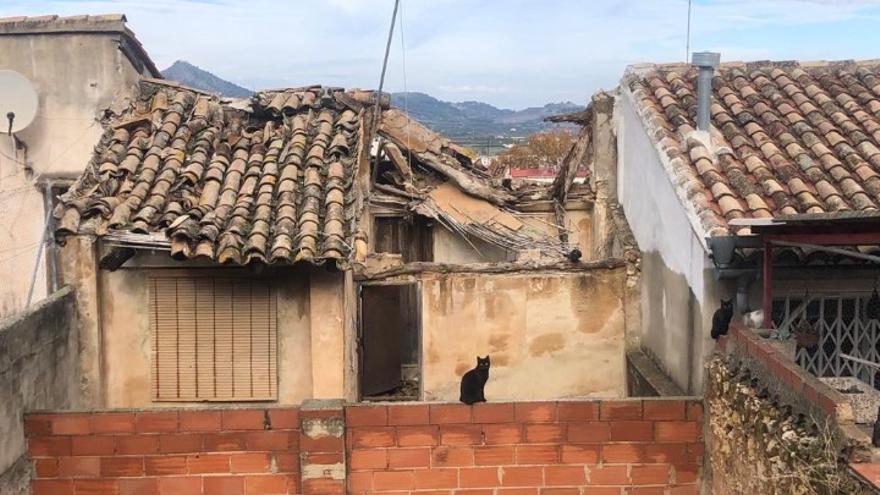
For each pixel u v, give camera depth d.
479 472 6.25
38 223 11.86
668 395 7.12
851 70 9.23
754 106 8.38
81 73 11.85
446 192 12.00
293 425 6.19
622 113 9.99
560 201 12.07
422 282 9.39
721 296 6.40
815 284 6.41
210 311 7.68
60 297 6.99
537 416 6.23
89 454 6.21
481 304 9.43
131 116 9.09
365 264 8.46
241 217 7.32
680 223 7.20
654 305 8.36
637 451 6.32
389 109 10.93
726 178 7.07
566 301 9.41
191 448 6.21
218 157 8.41
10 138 11.74
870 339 6.49
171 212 7.31
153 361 7.72
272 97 9.68
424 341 9.46
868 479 3.91
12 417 5.94
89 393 7.45
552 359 9.47
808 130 7.71
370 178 11.47
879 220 4.45
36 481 6.24
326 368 7.45
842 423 4.30
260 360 7.70
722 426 5.90
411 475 6.23
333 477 6.12
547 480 6.28
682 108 8.43
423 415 6.18
